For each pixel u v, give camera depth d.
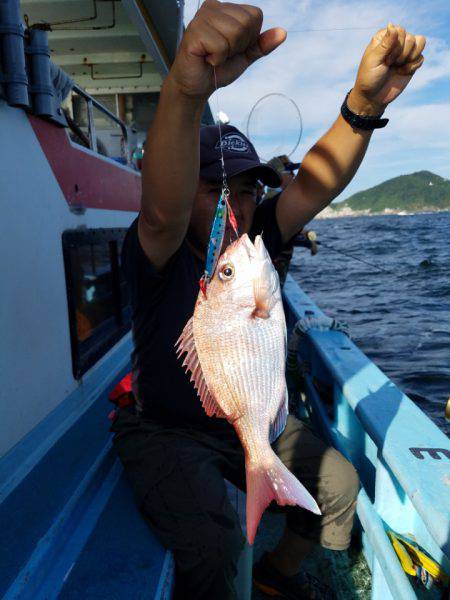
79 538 1.71
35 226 2.27
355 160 1.88
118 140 5.27
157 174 1.28
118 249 3.88
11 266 2.03
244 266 1.22
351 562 2.30
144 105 6.38
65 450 2.28
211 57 1.06
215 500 1.63
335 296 10.56
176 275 1.72
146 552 1.62
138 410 2.00
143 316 1.81
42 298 2.32
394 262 16.38
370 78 1.58
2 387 1.96
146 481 1.73
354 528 2.47
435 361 5.56
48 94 2.24
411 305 8.98
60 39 4.84
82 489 1.91
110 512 1.84
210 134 1.82
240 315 1.22
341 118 1.80
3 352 1.96
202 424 1.92
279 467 1.20
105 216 3.48
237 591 1.89
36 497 1.87
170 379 1.83
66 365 2.61
